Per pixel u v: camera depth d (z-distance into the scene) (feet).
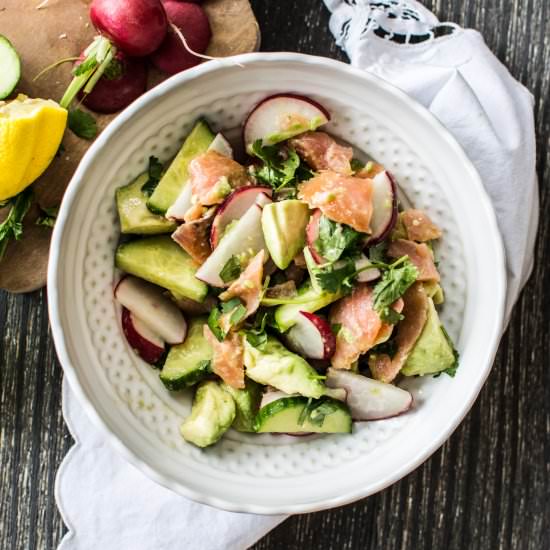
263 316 2.15
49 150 2.23
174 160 2.16
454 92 2.35
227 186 2.13
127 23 2.24
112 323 2.19
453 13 2.45
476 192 2.15
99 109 2.33
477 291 2.18
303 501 2.17
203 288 2.14
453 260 2.21
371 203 2.11
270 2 2.44
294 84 2.15
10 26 2.32
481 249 2.17
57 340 2.08
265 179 2.17
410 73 2.37
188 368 2.19
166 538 2.41
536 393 2.48
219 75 2.11
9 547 2.44
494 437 2.49
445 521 2.49
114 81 2.31
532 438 2.48
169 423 2.20
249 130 2.17
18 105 2.23
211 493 2.15
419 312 2.15
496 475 2.49
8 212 2.33
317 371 2.18
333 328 2.16
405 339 2.16
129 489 2.42
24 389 2.44
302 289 2.15
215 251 2.13
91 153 2.08
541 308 2.47
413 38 2.44
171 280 2.15
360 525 2.49
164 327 2.19
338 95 2.15
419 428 2.19
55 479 2.43
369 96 2.15
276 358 2.12
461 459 2.49
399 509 2.49
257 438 2.22
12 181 2.21
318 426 2.16
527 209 2.37
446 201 2.19
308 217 2.13
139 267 2.16
